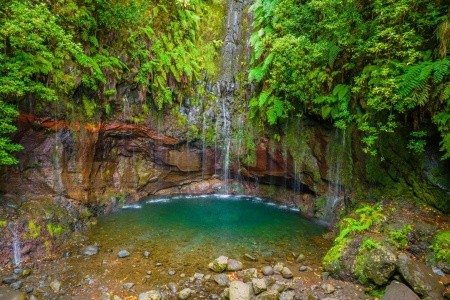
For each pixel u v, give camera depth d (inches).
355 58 303.3
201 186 456.4
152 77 391.9
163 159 430.9
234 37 480.7
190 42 447.5
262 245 291.0
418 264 212.4
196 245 288.8
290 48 339.3
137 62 382.0
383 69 249.1
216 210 388.5
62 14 306.3
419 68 228.4
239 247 286.7
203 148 448.1
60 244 275.3
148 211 378.0
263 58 427.2
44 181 300.5
